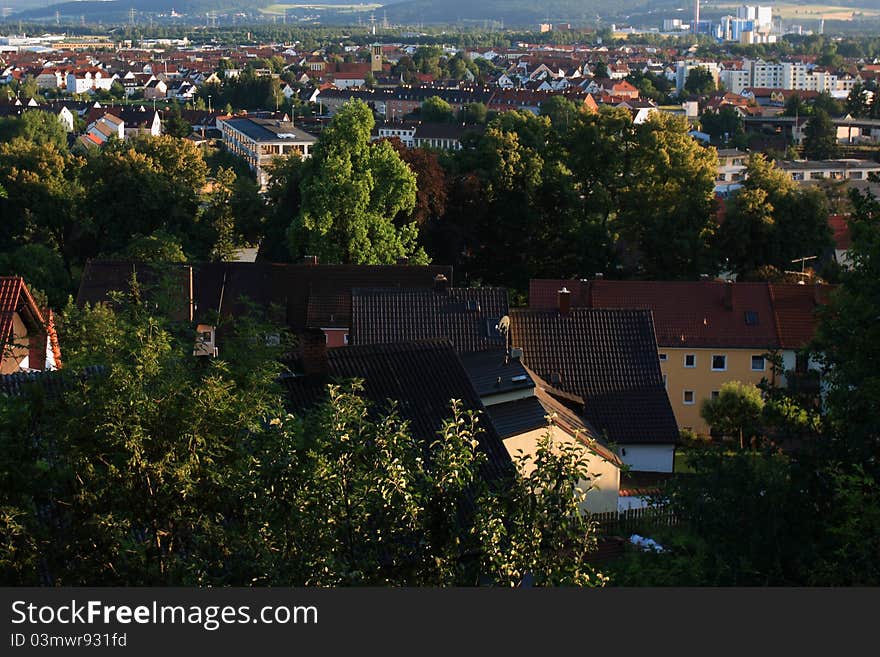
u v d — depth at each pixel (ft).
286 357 113.91
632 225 307.58
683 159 310.45
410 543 64.03
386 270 230.48
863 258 99.45
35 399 63.10
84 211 329.31
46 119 579.48
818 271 298.35
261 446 63.36
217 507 63.10
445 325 184.44
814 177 514.68
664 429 176.45
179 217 326.24
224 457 63.62
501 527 63.77
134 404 62.03
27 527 60.34
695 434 197.67
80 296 220.43
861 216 102.68
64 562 61.21
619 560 99.55
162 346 66.80
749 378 216.33
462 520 68.64
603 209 318.86
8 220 338.54
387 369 115.96
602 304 221.87
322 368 113.19
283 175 339.16
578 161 335.06
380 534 63.16
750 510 78.84
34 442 63.05
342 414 64.59
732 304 220.84
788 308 220.43
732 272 295.28
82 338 81.25
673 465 176.96
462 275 303.48
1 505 59.62
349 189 256.52
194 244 322.14
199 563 60.64
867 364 92.58
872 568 69.87
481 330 183.52
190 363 72.13
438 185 293.84
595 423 176.35
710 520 79.25
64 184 348.18
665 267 294.66
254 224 335.67
